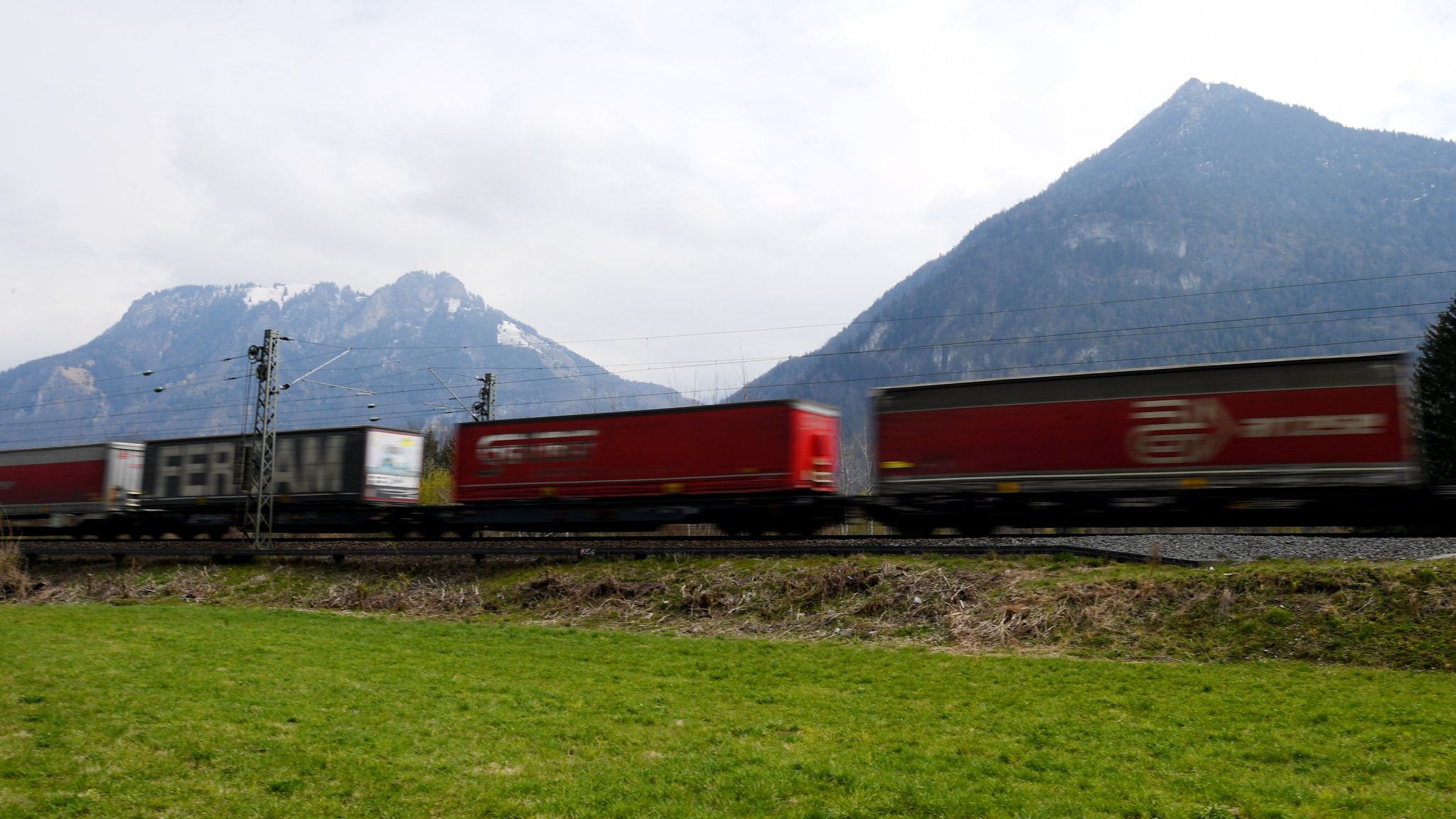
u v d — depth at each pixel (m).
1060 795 8.95
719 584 21.50
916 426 23.23
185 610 23.72
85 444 37.31
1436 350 35.28
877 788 8.96
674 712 12.58
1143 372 21.08
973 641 17.48
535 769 9.83
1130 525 21.92
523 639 18.94
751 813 8.41
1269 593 16.55
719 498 26.08
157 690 12.82
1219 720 11.84
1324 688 13.25
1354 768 9.83
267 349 32.34
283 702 12.42
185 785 9.16
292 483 33.25
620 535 33.34
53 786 9.08
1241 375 20.20
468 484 29.45
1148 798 8.80
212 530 35.34
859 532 33.31
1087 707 12.73
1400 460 18.92
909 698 13.50
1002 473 22.17
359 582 26.52
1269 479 19.78
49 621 20.86
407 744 10.59
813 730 11.47
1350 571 16.36
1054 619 17.47
